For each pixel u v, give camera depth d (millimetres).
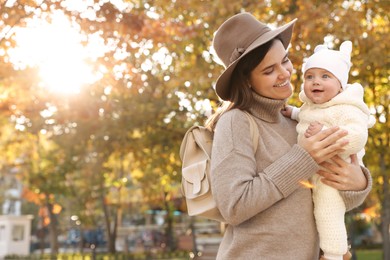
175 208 26672
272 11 10023
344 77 2594
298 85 9281
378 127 12344
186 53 11367
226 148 2346
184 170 2482
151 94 13844
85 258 24422
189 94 12594
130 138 15539
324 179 2424
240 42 2490
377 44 10000
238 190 2260
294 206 2352
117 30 7434
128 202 30406
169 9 9914
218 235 28609
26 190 28609
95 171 21094
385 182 13172
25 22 6988
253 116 2492
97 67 7914
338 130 2326
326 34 9477
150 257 24297
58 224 39781
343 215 2459
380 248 30547
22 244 31125
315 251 2418
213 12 9672
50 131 15570
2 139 16688
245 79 2498
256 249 2332
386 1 9891
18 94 8930
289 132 2572
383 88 12109
